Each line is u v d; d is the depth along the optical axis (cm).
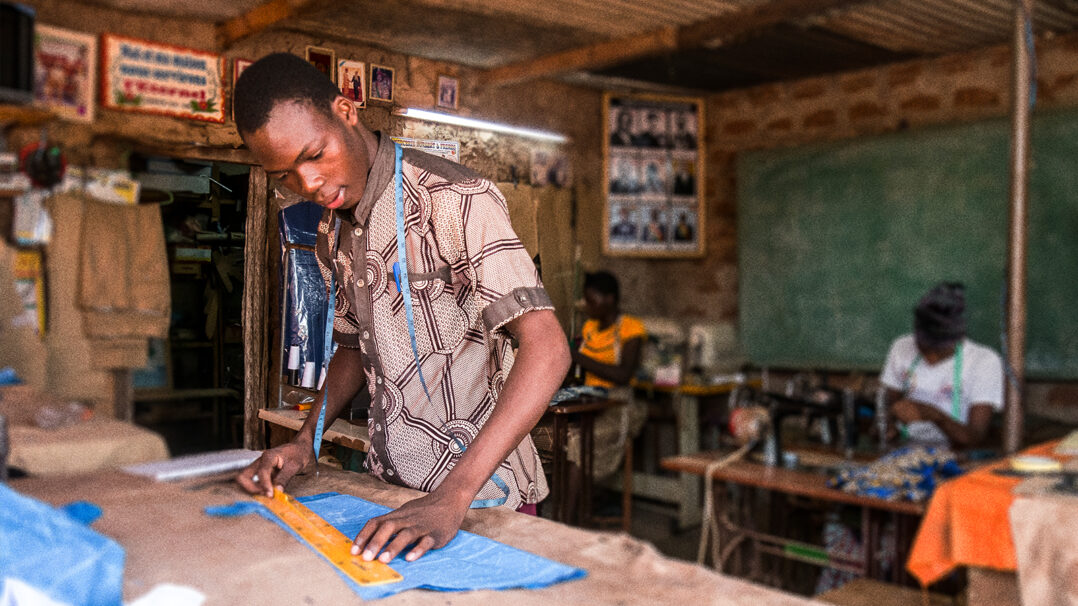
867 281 492
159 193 112
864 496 241
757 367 542
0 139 101
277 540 80
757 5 339
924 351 330
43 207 104
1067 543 182
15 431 101
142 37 106
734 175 556
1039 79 424
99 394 108
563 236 144
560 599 67
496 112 147
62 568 63
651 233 547
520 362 97
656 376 470
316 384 127
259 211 121
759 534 294
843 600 219
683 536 426
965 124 449
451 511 85
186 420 115
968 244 452
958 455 284
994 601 200
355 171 101
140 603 63
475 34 138
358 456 136
